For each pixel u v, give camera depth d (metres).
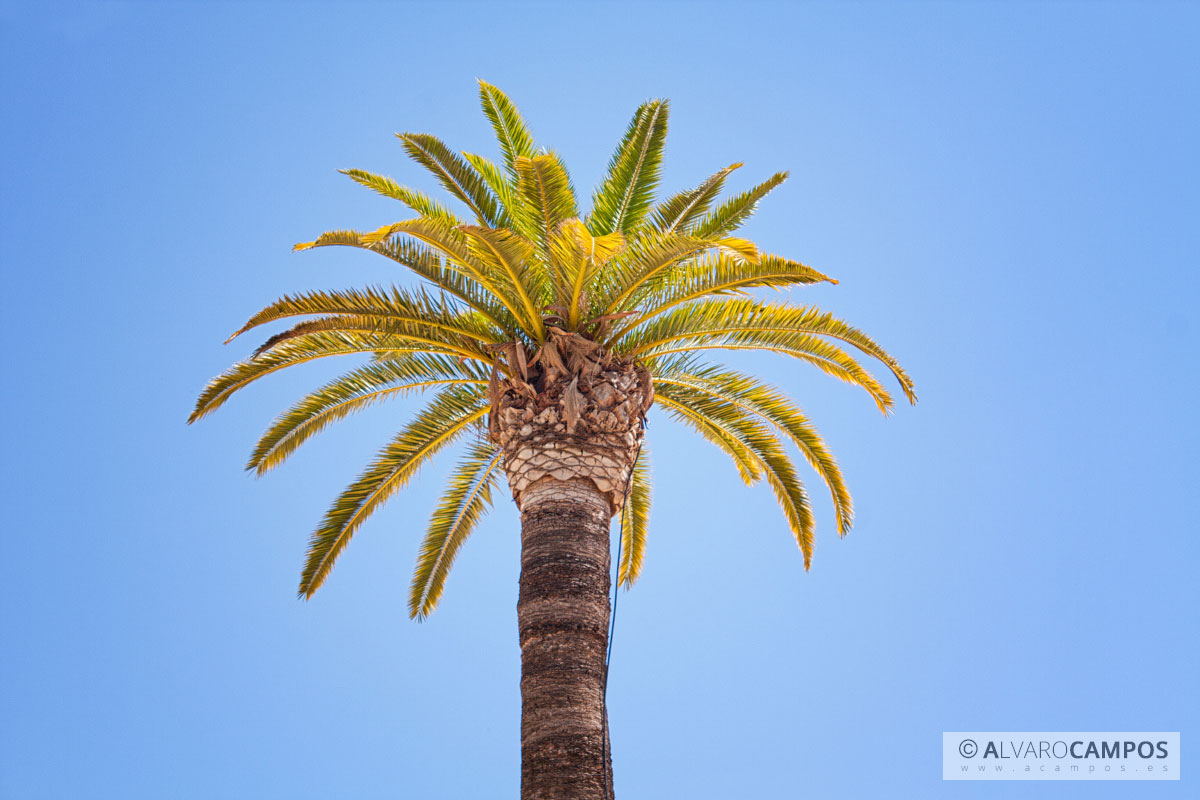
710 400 17.47
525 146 17.56
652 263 14.62
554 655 13.65
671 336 15.87
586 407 15.02
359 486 17.05
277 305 14.66
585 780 12.91
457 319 15.46
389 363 16.62
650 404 15.69
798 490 17.84
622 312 15.18
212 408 15.85
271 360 15.90
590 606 14.05
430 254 14.77
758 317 16.00
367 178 15.82
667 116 17.17
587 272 14.55
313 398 16.66
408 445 16.98
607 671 13.98
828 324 15.92
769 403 17.52
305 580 16.86
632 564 20.36
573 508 14.60
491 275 14.97
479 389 16.52
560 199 15.06
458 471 18.67
